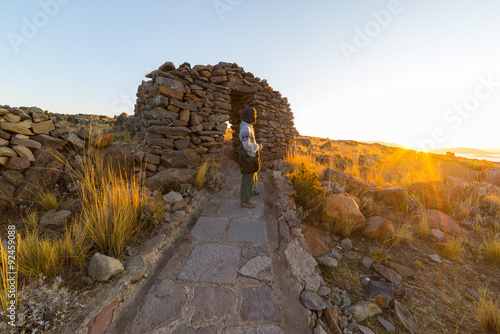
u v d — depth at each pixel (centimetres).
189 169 489
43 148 341
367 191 490
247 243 291
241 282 223
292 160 778
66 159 371
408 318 209
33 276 192
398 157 1159
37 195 321
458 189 507
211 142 582
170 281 219
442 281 265
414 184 515
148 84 586
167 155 491
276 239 310
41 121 349
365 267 282
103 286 196
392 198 460
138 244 264
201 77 550
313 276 240
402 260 300
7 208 303
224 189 505
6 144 309
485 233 384
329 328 185
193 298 199
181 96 509
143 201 316
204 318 179
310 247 300
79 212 305
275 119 776
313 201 406
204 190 472
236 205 413
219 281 222
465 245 344
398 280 256
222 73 591
